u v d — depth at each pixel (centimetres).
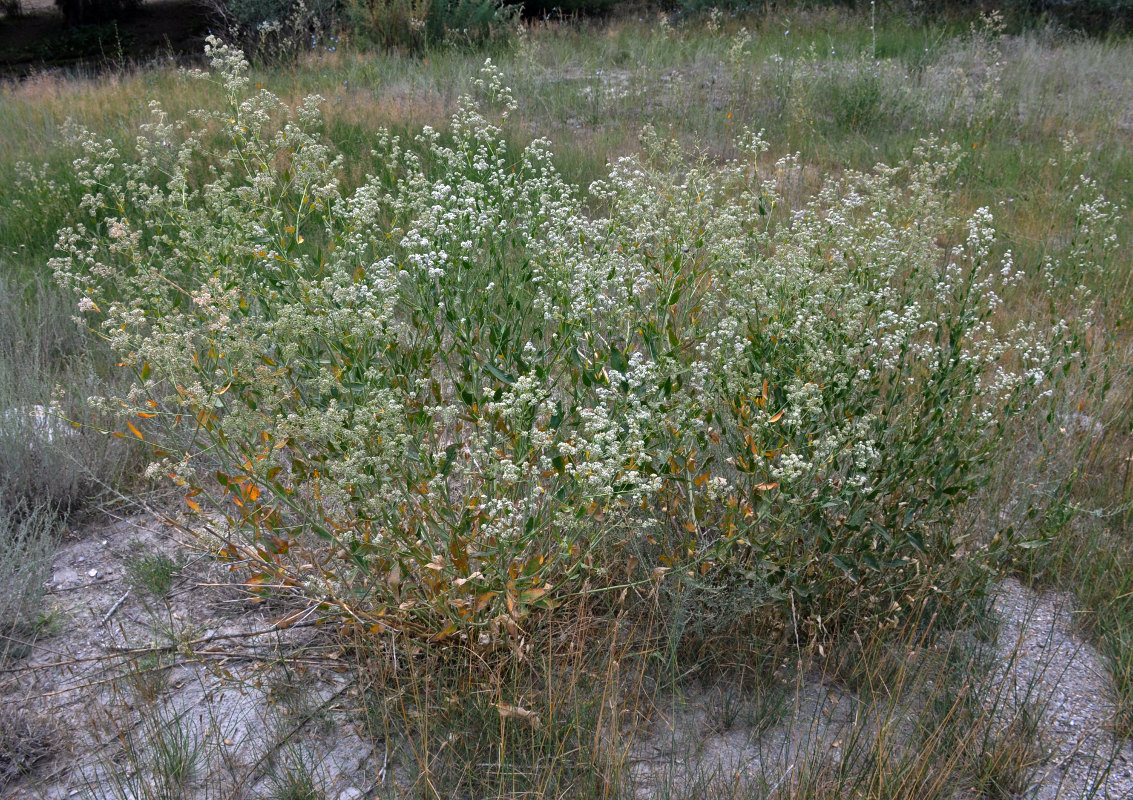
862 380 372
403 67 1375
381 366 343
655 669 334
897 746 305
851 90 1136
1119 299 602
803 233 390
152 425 462
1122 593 366
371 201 384
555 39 1573
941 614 357
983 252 416
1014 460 437
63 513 423
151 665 338
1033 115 1095
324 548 381
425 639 329
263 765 298
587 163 904
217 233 384
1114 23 1588
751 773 296
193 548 384
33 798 285
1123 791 293
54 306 577
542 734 296
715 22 1554
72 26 2458
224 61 418
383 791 287
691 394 347
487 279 402
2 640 346
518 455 317
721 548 317
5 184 845
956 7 1716
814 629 339
